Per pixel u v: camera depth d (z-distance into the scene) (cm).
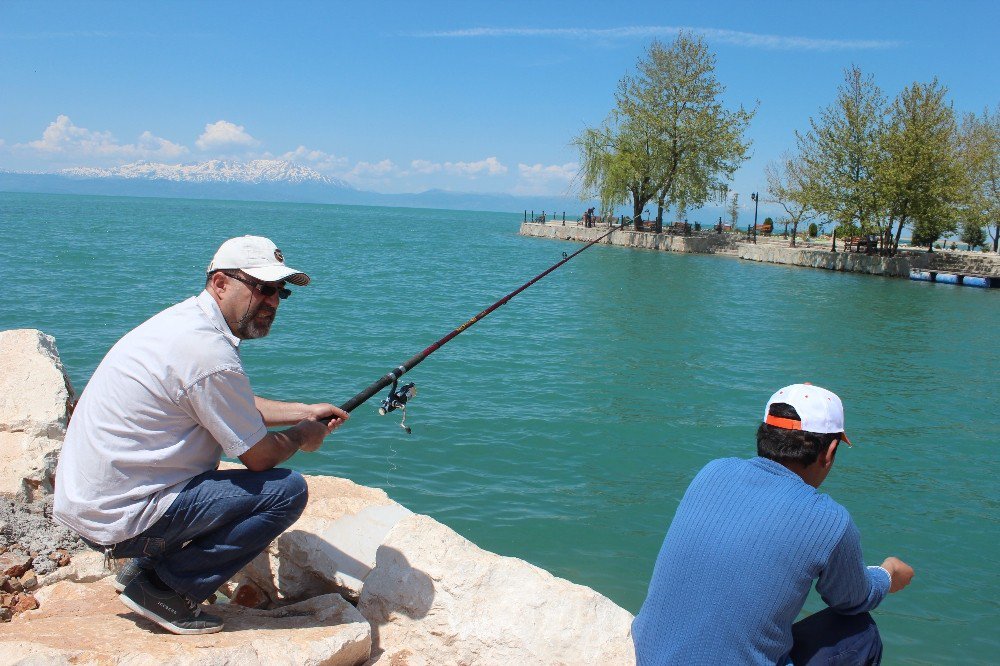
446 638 337
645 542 654
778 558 232
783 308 2570
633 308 2353
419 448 859
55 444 434
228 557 303
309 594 378
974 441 1051
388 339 1548
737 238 5791
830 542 234
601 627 333
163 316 295
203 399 287
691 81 5241
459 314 1984
